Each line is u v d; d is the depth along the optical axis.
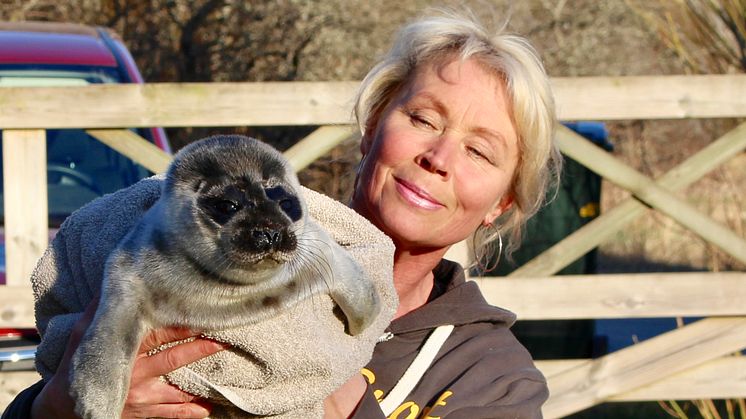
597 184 7.86
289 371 3.07
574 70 14.76
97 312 3.02
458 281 3.83
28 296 5.83
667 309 6.33
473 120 3.69
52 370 3.25
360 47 13.78
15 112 5.95
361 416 3.27
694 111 6.21
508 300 6.26
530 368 3.63
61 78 7.00
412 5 13.73
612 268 12.66
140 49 14.40
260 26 14.02
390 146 3.71
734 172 11.62
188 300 3.04
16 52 7.10
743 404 6.79
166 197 3.13
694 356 6.39
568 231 7.80
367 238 3.47
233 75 14.02
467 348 3.59
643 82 6.18
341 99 6.10
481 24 3.93
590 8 14.98
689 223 6.29
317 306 3.21
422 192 3.67
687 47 10.65
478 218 3.80
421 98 3.73
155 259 3.04
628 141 14.61
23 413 3.22
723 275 6.32
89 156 6.79
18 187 6.00
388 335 3.62
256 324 3.07
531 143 3.82
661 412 7.89
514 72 3.73
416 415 3.40
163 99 6.07
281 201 3.14
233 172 3.13
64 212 6.45
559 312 6.29
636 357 6.44
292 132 12.77
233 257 2.98
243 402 3.04
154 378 3.05
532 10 14.91
